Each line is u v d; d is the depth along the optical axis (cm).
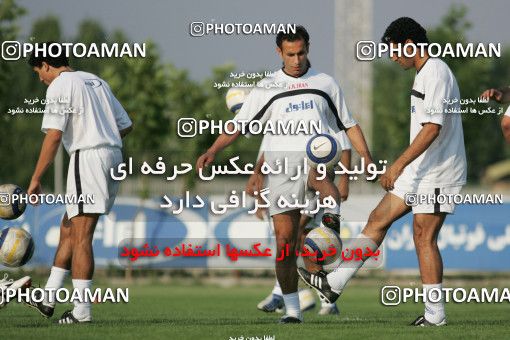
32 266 7756
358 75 10088
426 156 2970
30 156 14100
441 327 2873
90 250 2980
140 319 3334
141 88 8038
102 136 2972
